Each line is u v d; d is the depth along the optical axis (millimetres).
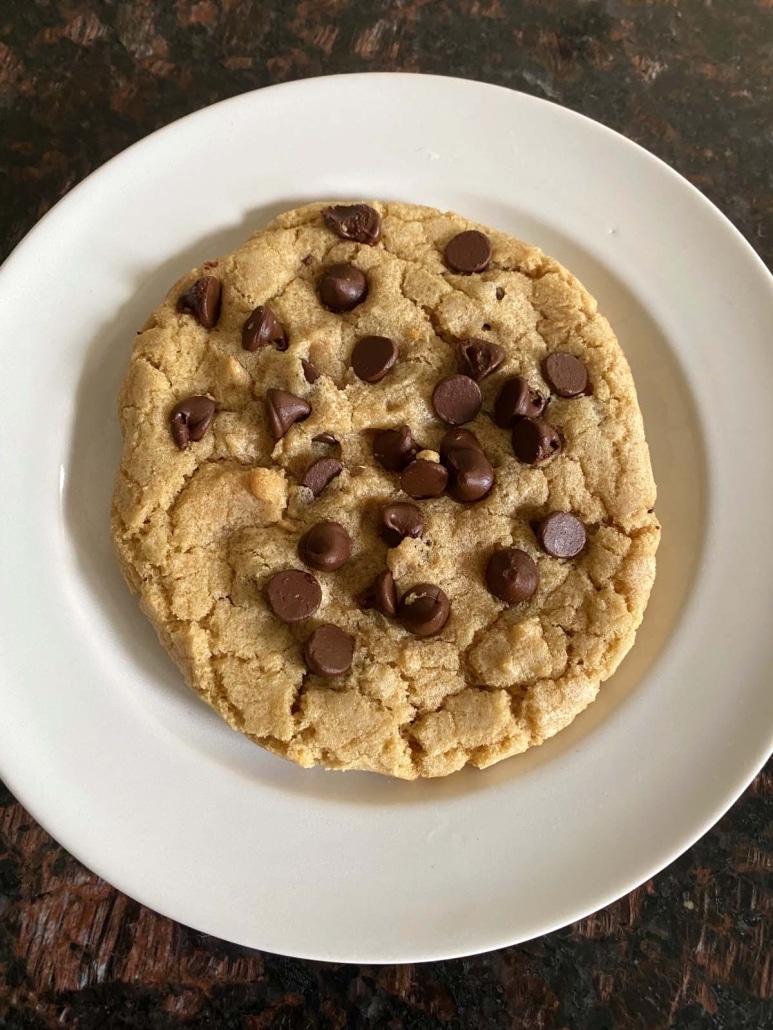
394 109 216
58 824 188
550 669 194
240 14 242
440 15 243
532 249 214
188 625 194
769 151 241
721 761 196
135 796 192
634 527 202
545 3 245
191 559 196
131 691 199
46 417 205
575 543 199
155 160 210
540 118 217
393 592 192
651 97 243
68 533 205
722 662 201
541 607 198
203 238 216
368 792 196
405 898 187
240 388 202
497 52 243
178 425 197
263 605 194
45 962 205
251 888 187
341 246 212
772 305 212
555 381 204
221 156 213
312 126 215
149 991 205
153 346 204
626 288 219
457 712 193
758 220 237
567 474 202
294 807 192
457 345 207
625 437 204
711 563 206
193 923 185
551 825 192
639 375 220
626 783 195
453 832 191
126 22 240
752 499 208
